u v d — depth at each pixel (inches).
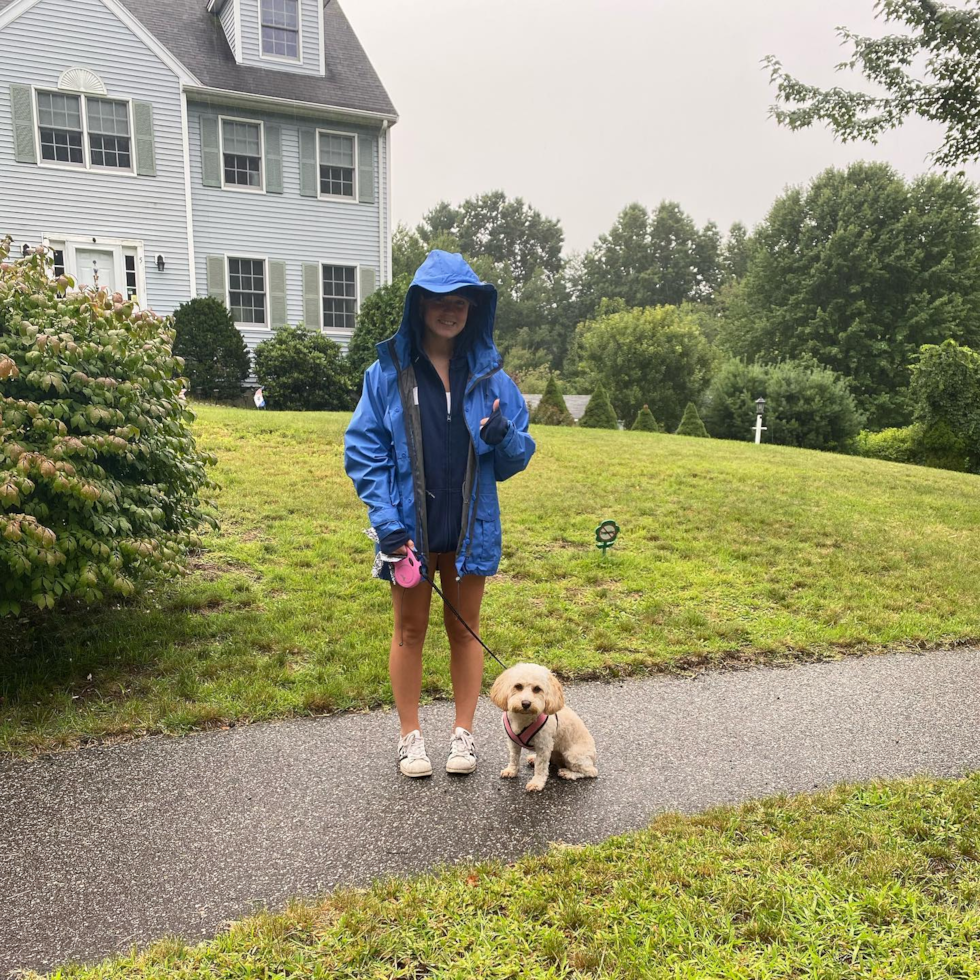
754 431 959.0
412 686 117.3
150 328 160.6
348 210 658.8
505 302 2568.9
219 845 96.7
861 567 241.9
